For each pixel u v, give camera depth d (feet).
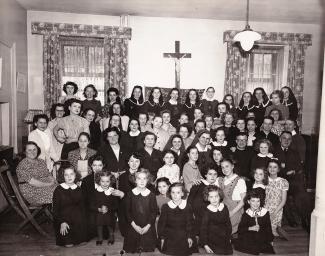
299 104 25.27
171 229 11.53
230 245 11.56
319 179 10.24
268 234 11.76
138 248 11.59
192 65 24.94
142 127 17.80
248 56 25.02
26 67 22.94
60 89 23.68
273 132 18.28
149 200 12.00
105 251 11.73
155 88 20.39
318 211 10.27
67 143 16.56
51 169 16.25
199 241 11.84
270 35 24.54
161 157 15.55
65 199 12.25
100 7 22.31
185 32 24.72
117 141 15.72
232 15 23.76
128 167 15.17
